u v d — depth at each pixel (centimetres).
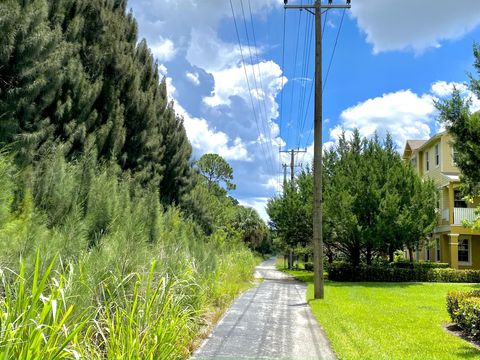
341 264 2373
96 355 401
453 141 1148
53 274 447
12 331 277
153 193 1234
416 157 3300
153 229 1059
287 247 3112
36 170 727
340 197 2186
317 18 1527
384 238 2183
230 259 1717
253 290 1641
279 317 1014
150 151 1507
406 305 1263
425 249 3109
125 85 1354
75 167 849
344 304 1259
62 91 1023
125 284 554
